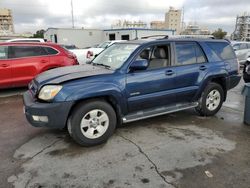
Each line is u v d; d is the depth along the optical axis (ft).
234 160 10.42
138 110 13.11
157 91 13.21
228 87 16.49
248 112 14.39
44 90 10.96
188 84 14.42
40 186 8.65
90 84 11.16
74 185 8.73
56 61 23.71
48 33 119.03
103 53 15.58
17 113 16.85
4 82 21.58
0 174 9.34
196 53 15.01
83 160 10.39
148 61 13.01
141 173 9.44
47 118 10.77
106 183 8.84
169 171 9.57
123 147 11.61
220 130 13.79
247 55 43.78
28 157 10.64
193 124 14.73
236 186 8.68
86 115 11.30
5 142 12.14
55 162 10.23
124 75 12.09
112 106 12.35
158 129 13.88
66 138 12.58
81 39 108.37
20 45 22.25
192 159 10.49
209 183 8.82
